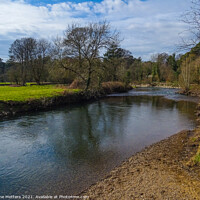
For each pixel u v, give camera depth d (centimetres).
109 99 2784
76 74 2852
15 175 620
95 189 523
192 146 798
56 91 2497
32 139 969
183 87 3819
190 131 1073
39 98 1872
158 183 515
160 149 811
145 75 7531
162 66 7094
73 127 1196
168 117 1505
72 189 535
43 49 4756
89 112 1703
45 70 4800
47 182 576
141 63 7425
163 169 602
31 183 572
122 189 504
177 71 5778
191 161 620
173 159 682
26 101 1730
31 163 705
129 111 1770
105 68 2659
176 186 491
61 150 827
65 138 986
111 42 2594
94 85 2988
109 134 1055
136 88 5409
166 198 443
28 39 4556
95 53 2588
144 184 517
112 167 661
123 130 1134
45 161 721
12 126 1204
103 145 886
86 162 709
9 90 2758
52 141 940
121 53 3781
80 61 2653
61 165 687
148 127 1202
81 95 2508
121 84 4288
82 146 873
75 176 606
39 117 1466
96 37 2552
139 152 793
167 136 1020
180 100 2642
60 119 1412
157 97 3062
